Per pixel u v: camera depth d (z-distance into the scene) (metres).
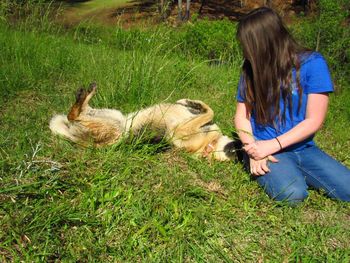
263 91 1.90
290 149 1.99
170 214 1.72
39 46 3.66
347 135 3.06
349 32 5.84
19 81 2.86
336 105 4.16
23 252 1.42
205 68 4.14
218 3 13.53
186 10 11.23
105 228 1.61
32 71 3.11
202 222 1.70
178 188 1.86
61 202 1.65
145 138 2.18
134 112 2.40
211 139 2.32
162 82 3.11
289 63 1.86
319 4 6.14
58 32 4.45
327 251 1.67
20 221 1.51
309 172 2.01
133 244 1.57
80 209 1.65
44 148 2.04
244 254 1.62
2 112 2.46
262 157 1.92
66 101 2.72
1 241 1.46
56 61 3.41
